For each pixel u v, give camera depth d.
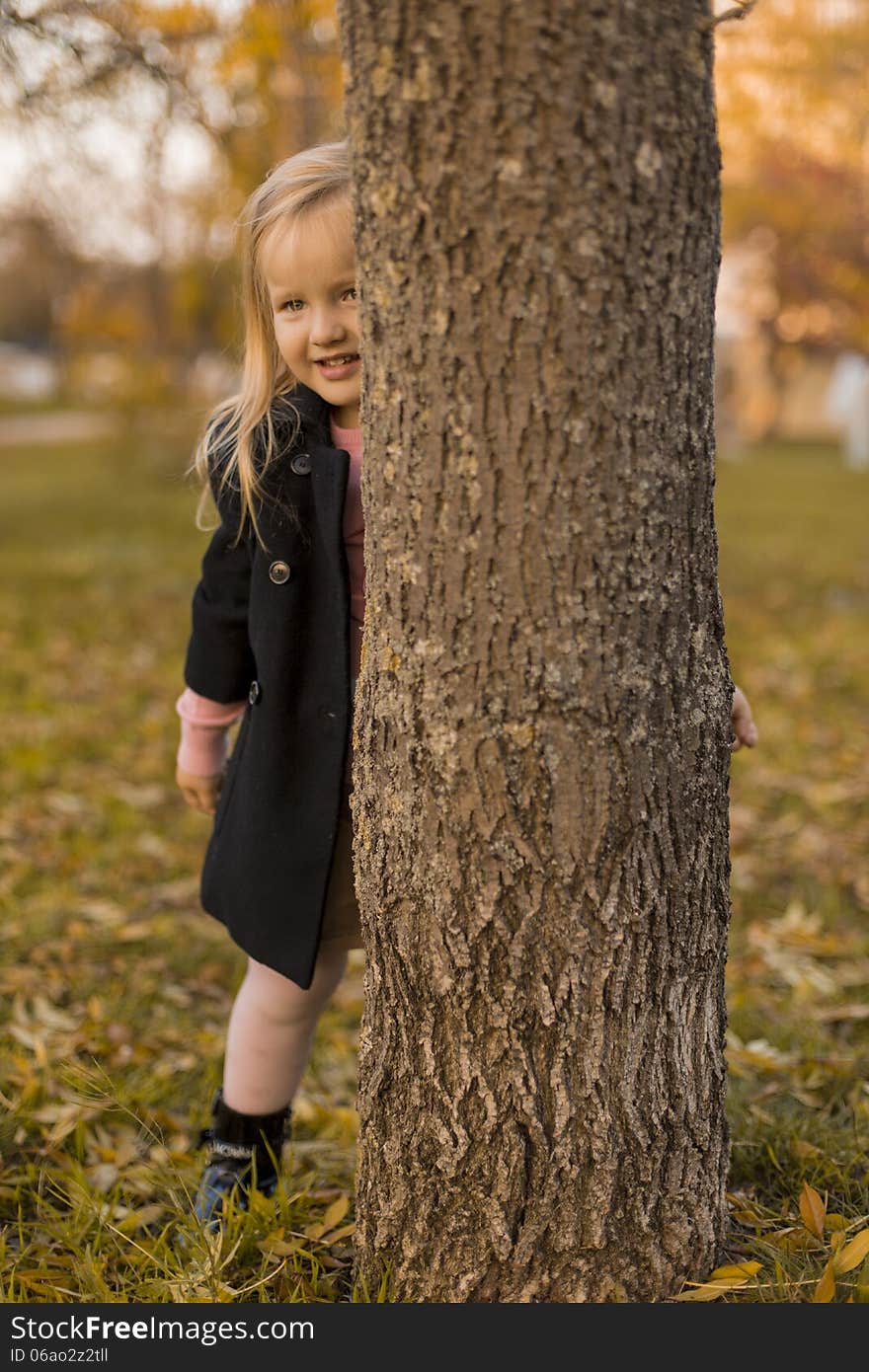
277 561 1.83
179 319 13.66
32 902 3.43
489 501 1.47
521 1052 1.59
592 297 1.41
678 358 1.48
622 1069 1.60
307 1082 2.62
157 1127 2.32
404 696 1.56
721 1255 1.74
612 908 1.56
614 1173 1.61
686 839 1.60
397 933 1.62
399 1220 1.68
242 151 4.48
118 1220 2.03
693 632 1.57
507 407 1.44
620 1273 1.64
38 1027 2.69
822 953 3.24
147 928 3.28
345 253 1.74
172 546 10.89
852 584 9.14
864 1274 1.72
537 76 1.36
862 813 4.35
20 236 9.63
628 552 1.49
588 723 1.51
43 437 26.89
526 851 1.54
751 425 28.03
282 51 4.11
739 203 6.82
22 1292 1.78
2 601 8.03
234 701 2.07
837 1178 2.11
